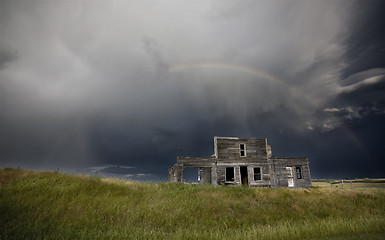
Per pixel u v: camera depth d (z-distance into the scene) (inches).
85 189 607.8
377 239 326.3
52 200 510.6
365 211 626.2
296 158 1264.8
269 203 657.6
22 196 503.2
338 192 769.6
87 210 479.2
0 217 401.4
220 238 374.6
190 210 546.9
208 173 1245.7
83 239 343.0
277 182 1203.2
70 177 689.6
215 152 1168.2
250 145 1224.2
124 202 545.0
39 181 616.4
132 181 778.8
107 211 482.3
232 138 1206.9
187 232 409.7
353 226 401.1
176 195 644.1
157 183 779.4
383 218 465.1
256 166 1200.2
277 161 1235.2
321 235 368.2
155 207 536.1
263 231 397.4
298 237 362.3
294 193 743.1
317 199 699.4
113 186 666.2
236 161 1179.3
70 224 403.5
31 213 432.8
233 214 564.1
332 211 623.8
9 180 597.3
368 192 776.9
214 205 590.9
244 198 671.8
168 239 370.0
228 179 1295.5
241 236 380.2
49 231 360.8
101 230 387.2
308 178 1246.9
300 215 591.2
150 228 428.8
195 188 730.8
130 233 379.2
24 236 334.6
